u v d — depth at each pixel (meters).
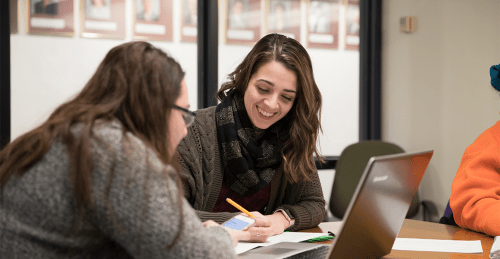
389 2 3.22
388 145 2.43
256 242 1.15
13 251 0.63
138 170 0.62
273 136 1.52
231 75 1.54
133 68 0.70
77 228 0.62
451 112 2.75
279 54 1.36
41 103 2.42
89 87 0.72
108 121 0.66
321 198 1.54
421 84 2.98
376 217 0.85
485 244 1.17
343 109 3.25
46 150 0.63
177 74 0.75
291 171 1.47
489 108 2.49
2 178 0.64
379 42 3.30
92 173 0.61
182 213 0.65
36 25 2.39
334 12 3.17
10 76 2.33
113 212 0.61
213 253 0.67
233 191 1.52
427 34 2.93
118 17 2.58
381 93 3.32
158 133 0.71
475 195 1.30
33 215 0.62
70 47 2.48
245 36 2.89
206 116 1.51
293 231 1.37
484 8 2.55
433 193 2.88
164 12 2.68
